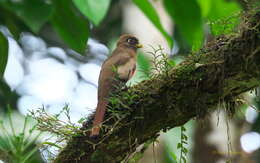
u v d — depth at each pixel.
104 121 7.57
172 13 10.12
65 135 7.91
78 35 9.80
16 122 10.94
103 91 8.88
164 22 13.77
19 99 19.64
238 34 7.09
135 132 7.56
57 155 8.03
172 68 7.48
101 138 7.65
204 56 7.25
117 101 7.48
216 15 10.54
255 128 15.62
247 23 6.99
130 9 13.88
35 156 8.86
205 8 10.61
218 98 7.37
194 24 10.09
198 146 14.08
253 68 6.99
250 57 6.94
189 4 9.98
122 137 7.60
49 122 7.96
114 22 20.36
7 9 10.66
